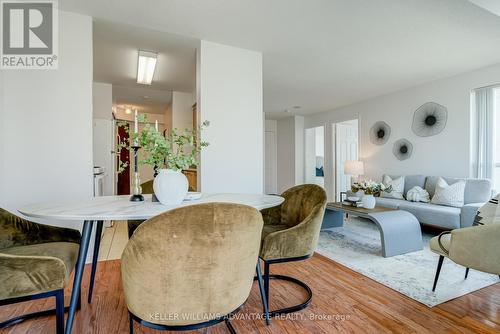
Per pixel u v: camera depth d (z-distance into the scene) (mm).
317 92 4902
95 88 4242
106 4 2227
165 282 934
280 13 2344
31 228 1553
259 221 1065
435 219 3236
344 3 2195
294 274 2254
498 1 1841
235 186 3000
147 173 6426
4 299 1062
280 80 4238
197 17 2412
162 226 884
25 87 2230
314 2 2180
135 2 2195
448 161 4020
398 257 2643
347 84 4438
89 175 2408
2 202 2143
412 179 4262
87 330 1463
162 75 3936
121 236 3277
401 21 2471
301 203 1994
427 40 2857
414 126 4512
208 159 2871
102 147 4176
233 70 3002
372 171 5320
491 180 3469
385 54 3230
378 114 5203
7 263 1056
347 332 1469
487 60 3404
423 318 1603
